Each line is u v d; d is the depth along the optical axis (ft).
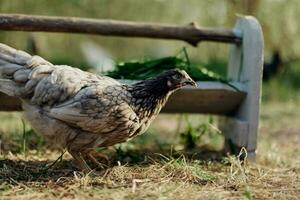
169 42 42.63
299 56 35.55
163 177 14.74
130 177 14.71
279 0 32.22
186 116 19.72
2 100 16.53
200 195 13.21
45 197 12.82
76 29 17.44
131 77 17.40
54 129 14.28
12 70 14.15
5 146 18.11
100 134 14.53
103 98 14.17
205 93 17.35
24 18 16.99
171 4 35.78
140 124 15.01
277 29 32.86
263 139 21.90
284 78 35.53
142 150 18.69
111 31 17.75
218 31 18.26
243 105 17.81
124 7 35.40
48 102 14.15
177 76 15.24
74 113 14.01
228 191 13.76
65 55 40.63
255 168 16.92
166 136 21.88
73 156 14.90
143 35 18.06
